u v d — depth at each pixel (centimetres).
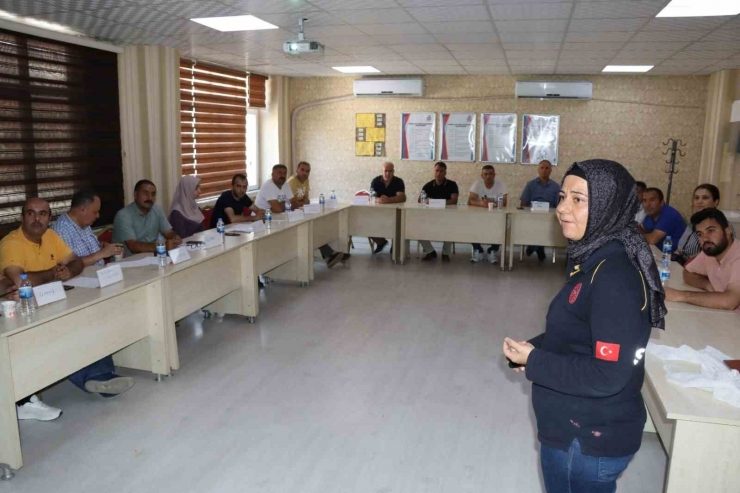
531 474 257
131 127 566
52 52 486
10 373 246
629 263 124
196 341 420
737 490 177
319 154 878
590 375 121
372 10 414
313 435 288
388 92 812
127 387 318
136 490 242
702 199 436
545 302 533
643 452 279
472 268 674
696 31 468
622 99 771
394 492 243
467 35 505
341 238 692
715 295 296
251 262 452
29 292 263
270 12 425
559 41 525
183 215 550
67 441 281
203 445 278
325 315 484
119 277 326
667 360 212
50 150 491
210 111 721
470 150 827
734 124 693
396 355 396
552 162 804
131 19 451
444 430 295
